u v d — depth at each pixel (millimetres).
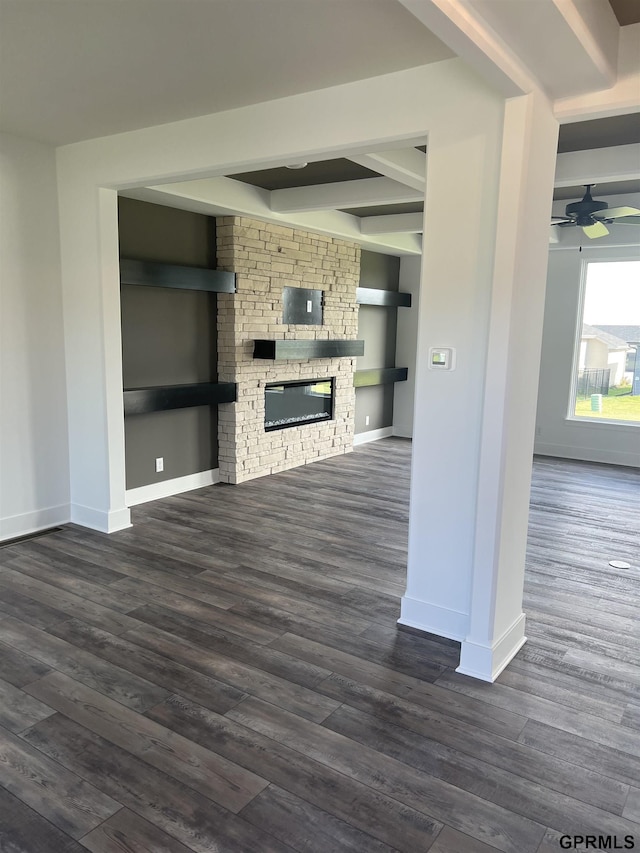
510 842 1758
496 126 2473
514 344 2422
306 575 3617
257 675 2576
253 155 3170
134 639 2850
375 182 4629
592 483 6051
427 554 2926
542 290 2627
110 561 3760
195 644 2816
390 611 3186
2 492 4027
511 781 1998
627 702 2445
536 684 2557
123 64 2656
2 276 3846
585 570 3803
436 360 2732
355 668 2648
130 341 4723
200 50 2510
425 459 2850
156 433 5062
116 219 4027
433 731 2238
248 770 2020
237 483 5602
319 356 6094
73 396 4285
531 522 4750
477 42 1859
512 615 2770
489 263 2555
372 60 2578
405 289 8133
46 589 3355
